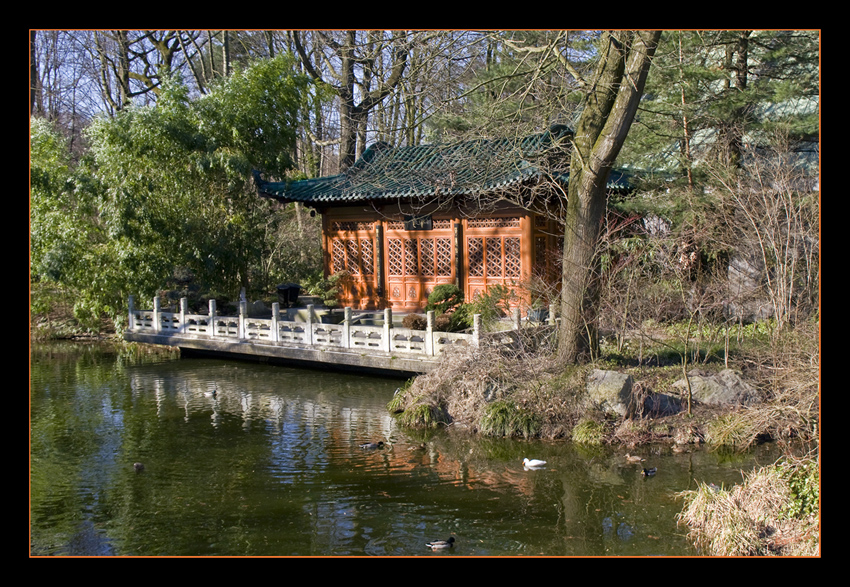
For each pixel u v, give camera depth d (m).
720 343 13.69
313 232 28.81
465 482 9.02
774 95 15.52
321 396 13.55
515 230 17.33
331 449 10.46
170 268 19.94
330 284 20.48
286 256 26.25
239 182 21.02
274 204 24.12
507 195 16.77
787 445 9.69
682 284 12.57
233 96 21.06
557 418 10.98
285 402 13.23
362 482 9.05
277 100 21.73
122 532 7.61
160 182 20.22
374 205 19.61
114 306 20.33
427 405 11.65
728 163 15.04
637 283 12.80
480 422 11.19
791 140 15.82
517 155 13.67
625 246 13.24
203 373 15.96
